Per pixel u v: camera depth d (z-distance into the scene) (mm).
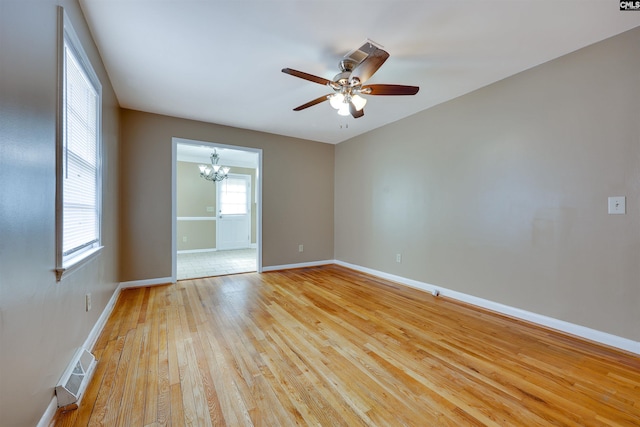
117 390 1512
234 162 7195
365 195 4469
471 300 2943
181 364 1776
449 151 3168
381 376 1674
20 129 1029
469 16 1800
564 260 2273
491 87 2756
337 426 1285
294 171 4770
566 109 2254
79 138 1820
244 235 7484
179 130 3795
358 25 1902
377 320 2521
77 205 1774
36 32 1164
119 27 1920
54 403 1303
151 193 3619
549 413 1381
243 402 1436
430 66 2434
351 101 2332
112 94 2820
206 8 1740
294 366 1770
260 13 1785
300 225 4844
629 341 1954
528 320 2484
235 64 2418
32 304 1107
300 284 3744
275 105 3342
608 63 2041
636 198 1931
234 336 2182
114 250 2953
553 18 1817
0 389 886
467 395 1510
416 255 3584
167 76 2623
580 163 2184
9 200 949
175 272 3783
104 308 2438
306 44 2123
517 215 2568
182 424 1284
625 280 1978
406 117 3715
